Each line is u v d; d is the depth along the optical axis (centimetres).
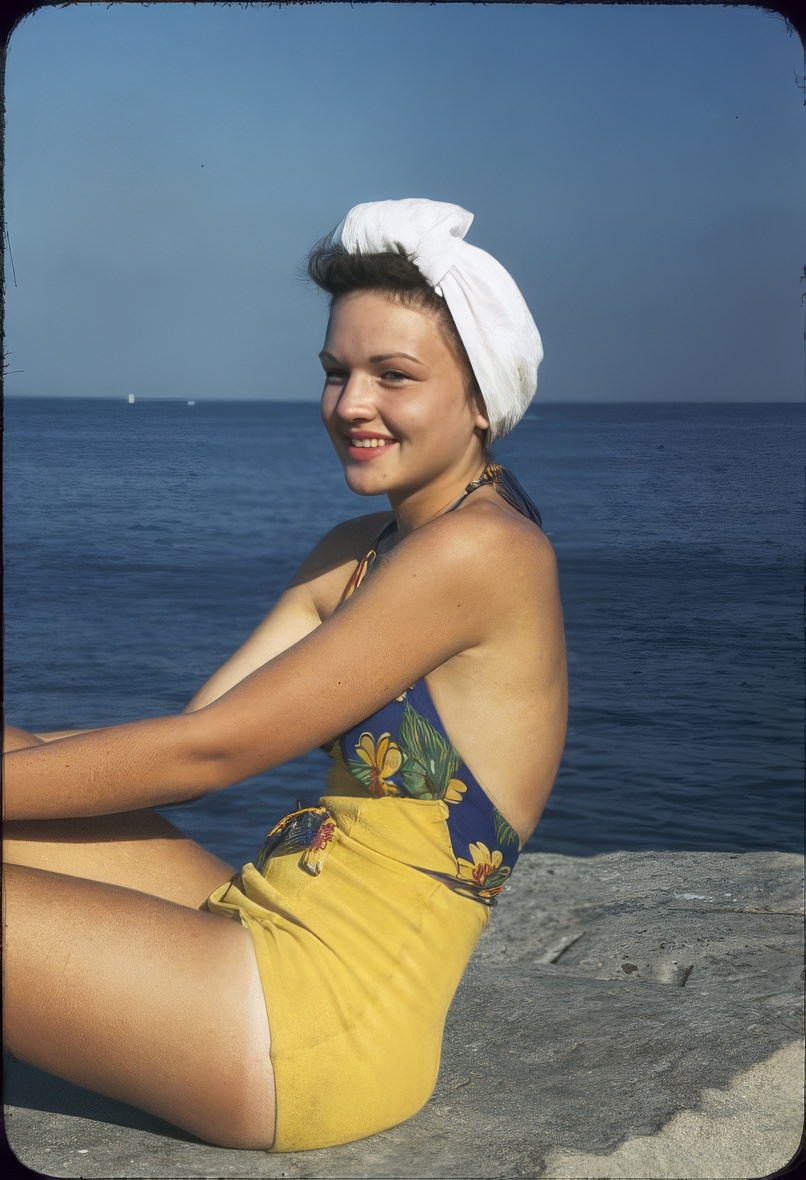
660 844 552
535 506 216
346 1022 189
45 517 980
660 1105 217
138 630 977
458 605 192
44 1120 211
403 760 195
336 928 192
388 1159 197
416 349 193
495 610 193
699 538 1041
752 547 1017
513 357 196
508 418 202
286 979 188
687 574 1055
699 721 732
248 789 596
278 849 204
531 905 385
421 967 195
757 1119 215
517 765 200
